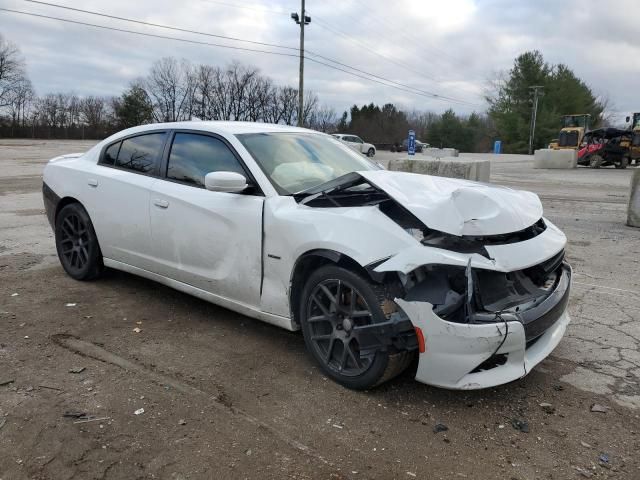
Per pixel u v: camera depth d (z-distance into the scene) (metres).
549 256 3.18
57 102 80.06
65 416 2.80
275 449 2.58
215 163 3.95
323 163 4.10
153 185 4.25
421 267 2.87
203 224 3.84
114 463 2.45
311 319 3.30
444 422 2.85
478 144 84.50
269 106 83.12
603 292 5.14
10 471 2.37
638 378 3.39
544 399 3.12
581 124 36.81
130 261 4.59
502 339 2.75
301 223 3.25
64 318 4.20
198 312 4.41
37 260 5.89
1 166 20.52
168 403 2.97
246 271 3.61
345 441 2.66
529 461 2.54
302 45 40.25
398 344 2.86
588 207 11.23
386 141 90.50
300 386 3.20
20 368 3.33
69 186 5.01
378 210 3.09
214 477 2.37
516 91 66.06
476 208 3.16
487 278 2.93
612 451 2.63
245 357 3.59
